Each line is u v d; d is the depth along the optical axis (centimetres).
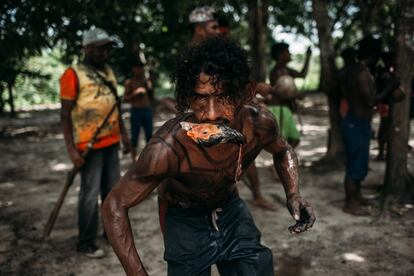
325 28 571
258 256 193
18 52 535
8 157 799
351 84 427
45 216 465
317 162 641
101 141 361
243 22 1504
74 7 548
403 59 440
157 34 1139
